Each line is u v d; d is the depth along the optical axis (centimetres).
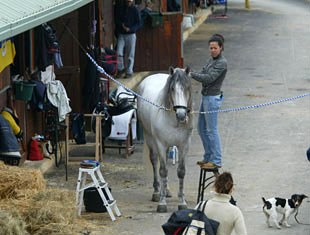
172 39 2692
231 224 1009
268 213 1386
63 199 1367
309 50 3450
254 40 3728
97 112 1862
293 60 3206
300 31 4034
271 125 2159
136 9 2614
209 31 4000
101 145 1833
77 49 2008
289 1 5534
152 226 1407
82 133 1820
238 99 2473
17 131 1605
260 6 5153
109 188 1524
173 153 1792
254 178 1692
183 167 1488
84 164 1454
